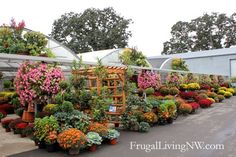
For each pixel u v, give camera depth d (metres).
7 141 6.92
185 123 9.52
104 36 33.75
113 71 8.34
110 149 6.00
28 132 7.03
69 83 7.28
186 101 13.71
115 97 8.64
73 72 7.74
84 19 35.34
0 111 10.77
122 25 34.75
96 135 5.99
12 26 9.06
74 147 5.48
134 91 10.57
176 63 21.17
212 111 12.70
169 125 9.16
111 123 9.02
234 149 5.86
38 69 7.02
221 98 17.11
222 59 28.80
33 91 6.96
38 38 9.03
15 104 10.34
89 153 5.69
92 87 8.24
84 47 34.12
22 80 7.04
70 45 34.16
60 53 15.30
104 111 7.50
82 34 35.84
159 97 12.05
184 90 16.50
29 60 7.50
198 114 11.78
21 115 9.08
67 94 7.18
